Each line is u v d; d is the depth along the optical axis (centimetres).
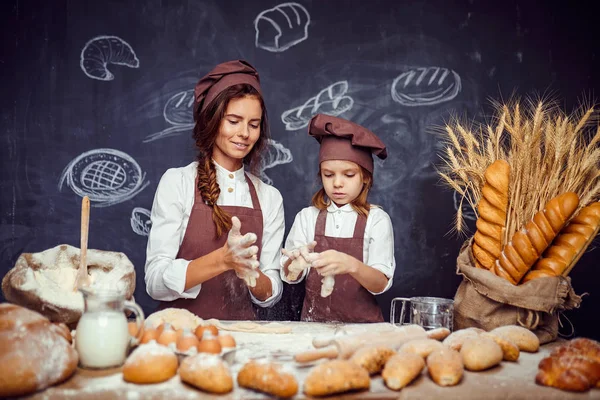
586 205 156
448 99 274
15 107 255
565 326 270
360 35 273
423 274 272
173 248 188
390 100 273
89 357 110
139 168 262
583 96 276
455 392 104
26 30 256
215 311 190
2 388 94
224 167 199
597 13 278
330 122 196
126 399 99
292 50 271
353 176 199
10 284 131
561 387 106
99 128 260
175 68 265
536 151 159
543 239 145
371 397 102
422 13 275
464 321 153
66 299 131
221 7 268
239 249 152
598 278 269
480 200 161
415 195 273
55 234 256
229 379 100
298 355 114
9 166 254
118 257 152
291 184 271
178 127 265
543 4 278
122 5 262
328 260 161
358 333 124
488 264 155
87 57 259
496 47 276
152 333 121
